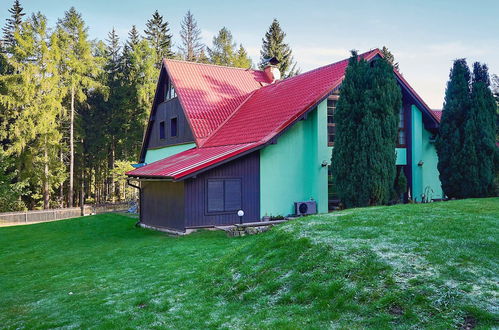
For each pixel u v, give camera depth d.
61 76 36.88
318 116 17.69
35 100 34.50
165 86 26.41
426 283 5.83
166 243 13.29
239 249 9.38
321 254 7.43
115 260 11.45
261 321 5.77
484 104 17.11
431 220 9.06
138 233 17.22
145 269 9.74
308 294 6.28
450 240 7.41
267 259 8.08
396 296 5.64
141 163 30.12
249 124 19.53
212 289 7.51
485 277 5.86
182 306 6.86
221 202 15.80
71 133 37.91
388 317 5.26
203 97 23.28
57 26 45.72
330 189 18.38
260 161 16.75
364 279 6.29
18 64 34.41
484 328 4.67
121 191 45.25
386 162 15.47
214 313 6.39
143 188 19.56
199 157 17.28
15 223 31.53
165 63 25.03
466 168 16.91
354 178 15.30
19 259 13.62
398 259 6.72
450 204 11.77
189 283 8.08
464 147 16.95
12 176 35.03
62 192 42.09
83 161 44.69
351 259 6.99
